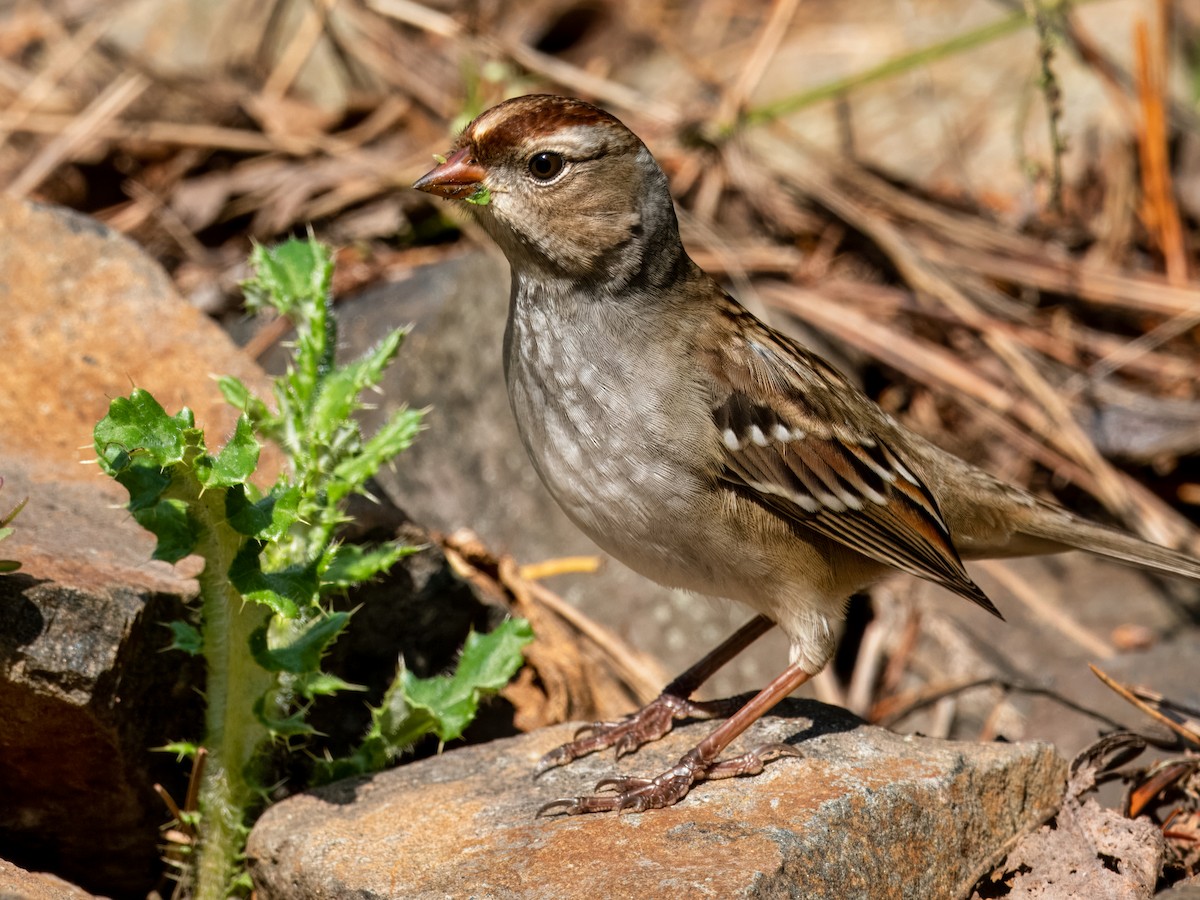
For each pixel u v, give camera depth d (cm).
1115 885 668
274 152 1329
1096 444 1184
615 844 611
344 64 1445
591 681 912
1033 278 1301
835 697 1011
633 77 1539
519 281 734
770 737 720
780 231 1342
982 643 1058
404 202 1250
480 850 620
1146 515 1152
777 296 1270
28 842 715
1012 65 1502
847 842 623
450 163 720
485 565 919
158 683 700
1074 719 926
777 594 749
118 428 596
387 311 1090
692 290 759
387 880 609
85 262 891
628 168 718
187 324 878
